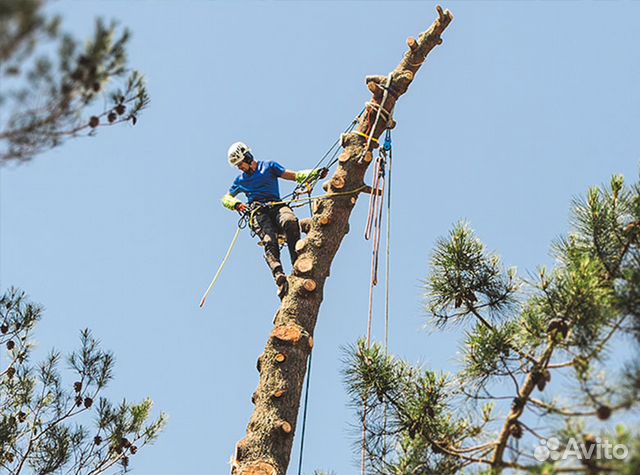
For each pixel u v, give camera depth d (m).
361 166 12.99
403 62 13.55
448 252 11.73
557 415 9.25
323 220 12.70
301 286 12.18
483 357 10.51
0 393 14.39
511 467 9.62
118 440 13.98
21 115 7.80
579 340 9.71
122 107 8.67
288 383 11.45
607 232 10.88
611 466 8.52
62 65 7.82
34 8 7.12
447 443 10.57
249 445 11.05
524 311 10.65
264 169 13.95
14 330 14.66
